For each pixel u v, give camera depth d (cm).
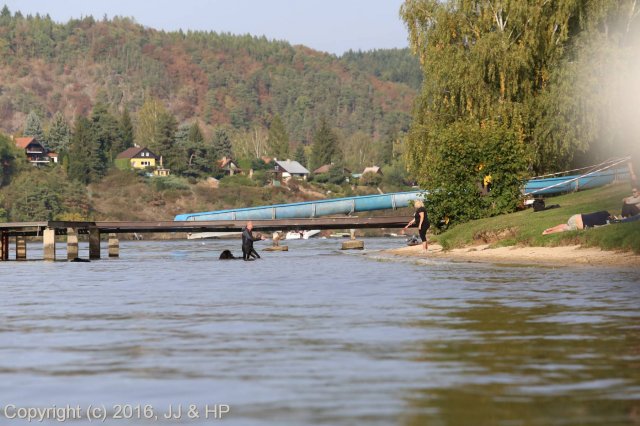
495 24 9994
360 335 2002
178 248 14175
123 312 2673
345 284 3816
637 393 1305
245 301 3014
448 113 9944
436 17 10006
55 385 1457
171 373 1548
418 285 3628
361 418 1179
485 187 8112
